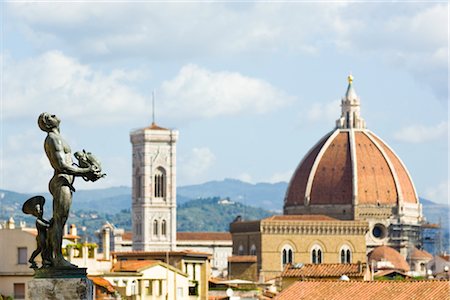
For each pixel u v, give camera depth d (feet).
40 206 172.96
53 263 171.63
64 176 171.73
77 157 173.58
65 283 169.99
